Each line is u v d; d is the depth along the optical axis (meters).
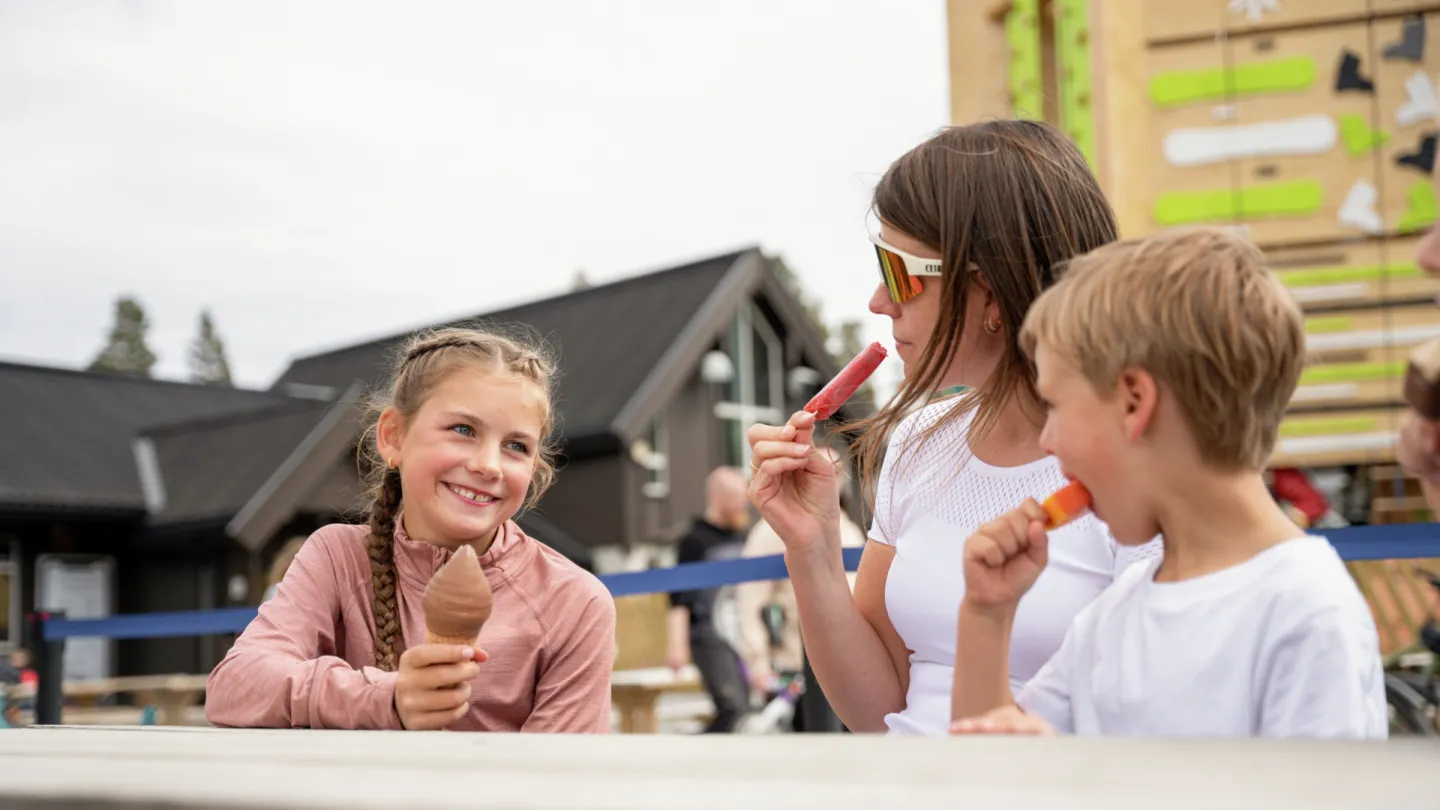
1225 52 3.72
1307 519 3.73
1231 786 0.39
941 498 1.68
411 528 1.79
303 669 1.55
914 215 1.68
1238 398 1.05
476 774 0.47
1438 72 3.61
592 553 17.73
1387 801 0.36
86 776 0.53
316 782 0.46
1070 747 0.50
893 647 1.77
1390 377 3.64
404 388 1.78
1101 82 3.73
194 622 3.44
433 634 1.32
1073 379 1.09
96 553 16.81
